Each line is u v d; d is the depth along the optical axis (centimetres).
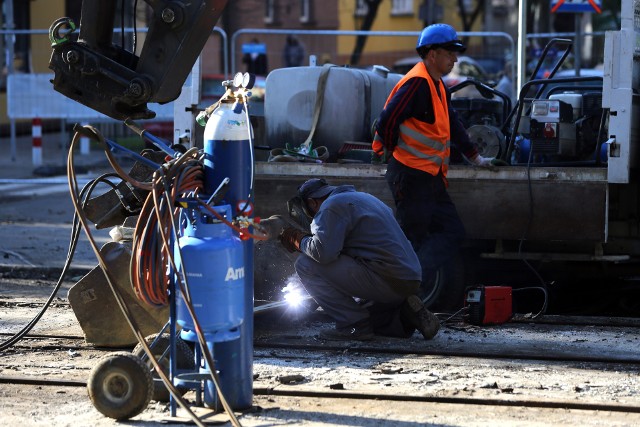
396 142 2041
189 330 1353
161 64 1430
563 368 1672
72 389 1538
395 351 1781
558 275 2334
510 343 1845
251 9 9912
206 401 1413
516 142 2353
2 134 6444
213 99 5475
